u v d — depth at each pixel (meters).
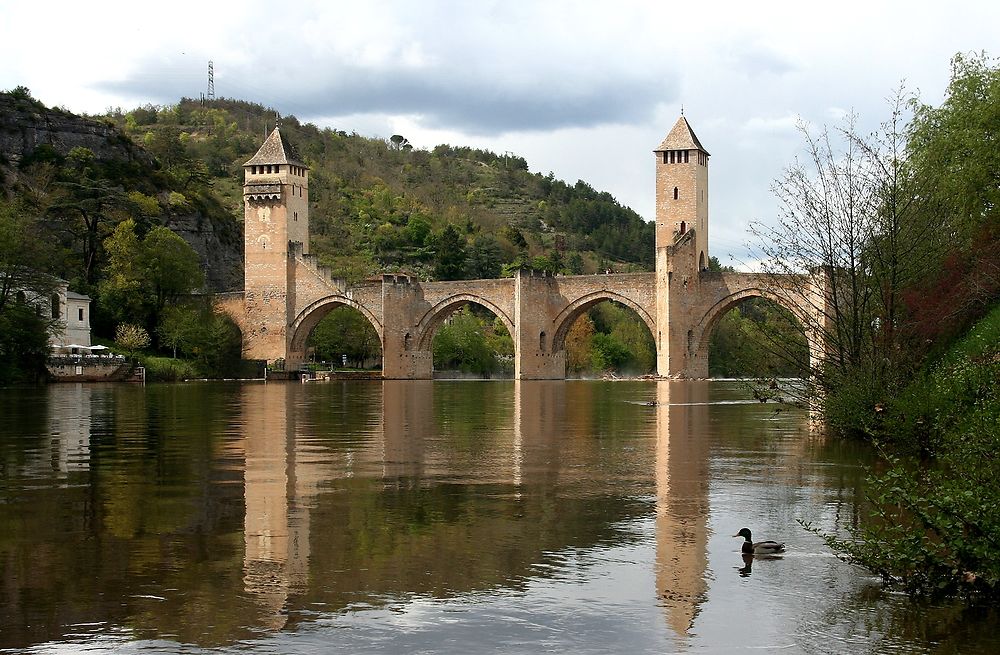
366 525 25.66
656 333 131.75
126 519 26.30
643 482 32.47
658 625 17.97
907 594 19.78
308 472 34.56
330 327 161.12
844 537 24.25
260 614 18.47
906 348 45.28
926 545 20.55
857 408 42.72
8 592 19.75
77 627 17.78
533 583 20.39
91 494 29.98
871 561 20.83
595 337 180.88
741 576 20.92
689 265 130.62
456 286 145.00
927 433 36.16
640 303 133.50
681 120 133.88
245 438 45.81
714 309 130.12
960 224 50.97
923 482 28.69
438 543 23.69
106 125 191.38
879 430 41.25
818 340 47.12
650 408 69.75
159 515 26.83
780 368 51.41
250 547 23.23
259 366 142.12
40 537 24.22
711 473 34.50
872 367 43.19
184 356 140.62
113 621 18.09
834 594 19.72
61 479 32.72
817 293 46.25
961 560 19.98
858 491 30.67
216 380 133.75
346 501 28.98
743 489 31.09
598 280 136.00
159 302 142.62
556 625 17.98
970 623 18.08
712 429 51.38
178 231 180.12
